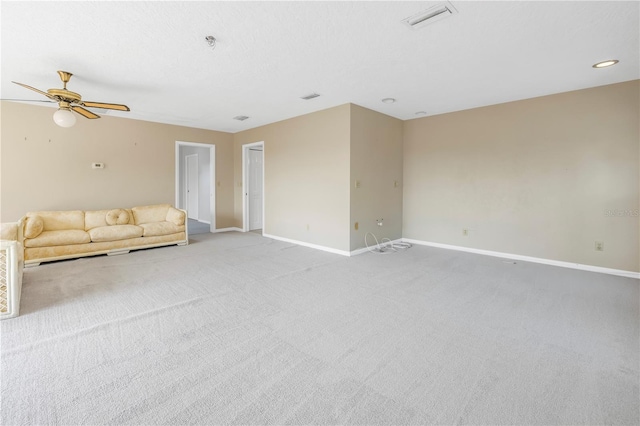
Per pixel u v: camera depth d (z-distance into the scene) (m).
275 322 2.52
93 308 2.78
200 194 8.91
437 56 3.03
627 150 3.75
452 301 2.97
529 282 3.54
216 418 1.49
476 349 2.13
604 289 3.31
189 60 3.13
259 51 2.92
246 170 7.14
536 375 1.84
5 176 4.61
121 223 5.23
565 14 2.29
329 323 2.51
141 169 5.91
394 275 3.80
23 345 2.13
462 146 5.14
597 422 1.47
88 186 5.34
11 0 2.09
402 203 5.96
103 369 1.88
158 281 3.55
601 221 3.94
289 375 1.83
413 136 5.79
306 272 3.93
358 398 1.64
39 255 4.20
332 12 2.27
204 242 5.88
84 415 1.50
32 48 2.84
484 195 4.92
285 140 5.84
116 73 3.46
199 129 6.74
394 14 2.29
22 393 1.65
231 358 2.01
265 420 1.48
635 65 3.25
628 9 2.22
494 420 1.49
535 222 4.44
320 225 5.24
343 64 3.23
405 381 1.78
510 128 4.62
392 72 3.45
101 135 5.45
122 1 2.11
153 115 5.50
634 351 2.10
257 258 4.66
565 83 3.81
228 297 3.07
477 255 4.87
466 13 2.28
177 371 1.86
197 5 2.17
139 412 1.53
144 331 2.36
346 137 4.75
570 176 4.14
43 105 4.84
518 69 3.36
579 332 2.36
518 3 2.15
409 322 2.53
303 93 4.23
